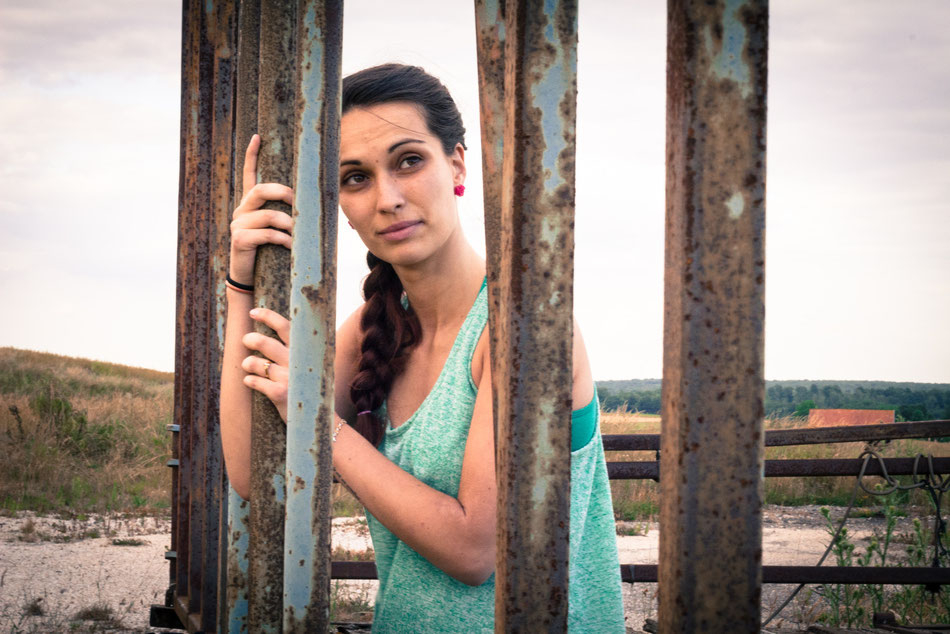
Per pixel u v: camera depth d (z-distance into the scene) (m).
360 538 7.66
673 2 0.52
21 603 5.06
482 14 0.88
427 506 1.28
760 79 0.51
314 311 0.97
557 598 0.62
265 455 1.04
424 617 1.42
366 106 1.38
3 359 21.48
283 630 0.96
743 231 0.50
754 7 0.51
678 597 0.50
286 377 1.04
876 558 6.89
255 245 1.13
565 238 0.62
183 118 3.28
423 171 1.40
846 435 4.63
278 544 1.03
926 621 4.73
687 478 0.50
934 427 4.54
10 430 11.85
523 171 0.62
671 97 0.52
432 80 1.46
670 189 0.52
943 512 9.47
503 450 0.63
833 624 4.58
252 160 1.23
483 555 1.29
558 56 0.62
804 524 9.38
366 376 1.55
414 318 1.57
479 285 1.51
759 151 0.50
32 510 8.71
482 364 1.41
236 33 2.28
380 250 1.44
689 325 0.50
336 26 0.98
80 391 18.72
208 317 2.50
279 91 1.11
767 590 5.80
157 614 3.42
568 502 0.62
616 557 1.46
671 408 0.51
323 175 0.97
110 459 11.70
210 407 2.51
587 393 1.38
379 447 1.58
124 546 7.17
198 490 2.66
